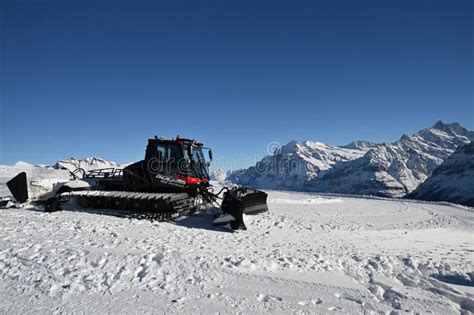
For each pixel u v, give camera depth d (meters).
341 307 4.41
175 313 4.07
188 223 10.52
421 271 6.47
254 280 5.27
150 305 4.27
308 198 25.22
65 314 4.00
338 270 6.04
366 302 4.59
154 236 8.08
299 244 8.52
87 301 4.35
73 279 5.02
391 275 6.02
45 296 4.49
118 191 11.98
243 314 4.10
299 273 5.74
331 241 9.37
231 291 4.80
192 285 4.95
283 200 22.09
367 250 8.38
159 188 11.73
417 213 18.34
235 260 6.10
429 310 4.43
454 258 7.99
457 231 12.78
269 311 4.20
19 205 13.77
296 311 4.23
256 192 12.48
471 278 6.01
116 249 6.53
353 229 12.01
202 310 4.17
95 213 11.62
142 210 11.02
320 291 4.96
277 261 6.31
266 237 9.20
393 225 13.55
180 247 7.03
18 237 7.40
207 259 6.11
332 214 16.41
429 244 9.83
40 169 14.99
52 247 6.57
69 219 10.15
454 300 4.89
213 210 11.53
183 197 11.07
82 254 6.12
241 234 9.34
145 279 5.07
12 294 4.54
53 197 12.37
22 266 5.54
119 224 9.49
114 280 5.02
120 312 4.07
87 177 13.80
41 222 9.51
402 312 4.33
